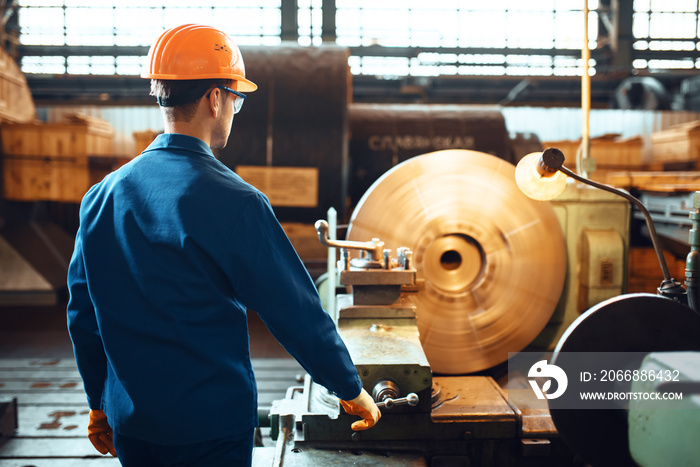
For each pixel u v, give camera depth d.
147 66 1.18
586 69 2.41
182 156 1.12
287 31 10.90
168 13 11.12
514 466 1.66
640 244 5.30
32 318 5.58
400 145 5.53
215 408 1.06
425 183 2.14
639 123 9.40
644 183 5.25
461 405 1.72
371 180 5.51
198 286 1.06
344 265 1.91
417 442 1.62
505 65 11.24
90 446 2.65
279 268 1.08
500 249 2.16
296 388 2.05
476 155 2.18
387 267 1.87
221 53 1.18
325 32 10.94
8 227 6.71
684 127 6.95
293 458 1.54
